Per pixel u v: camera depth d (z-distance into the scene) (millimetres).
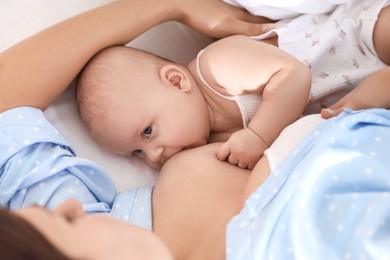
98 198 1031
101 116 1099
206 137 1165
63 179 972
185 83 1131
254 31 1275
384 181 767
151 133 1107
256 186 891
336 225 740
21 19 1241
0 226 517
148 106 1093
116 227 605
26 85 1053
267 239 762
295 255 735
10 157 951
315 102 1210
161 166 1165
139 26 1182
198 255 911
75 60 1103
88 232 583
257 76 1096
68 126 1154
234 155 1048
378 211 720
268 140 1060
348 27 1212
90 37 1123
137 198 1024
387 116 888
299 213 757
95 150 1151
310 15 1245
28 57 1073
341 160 793
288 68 1072
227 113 1164
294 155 846
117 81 1100
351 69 1203
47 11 1258
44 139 985
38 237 526
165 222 971
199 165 1060
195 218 958
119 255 579
